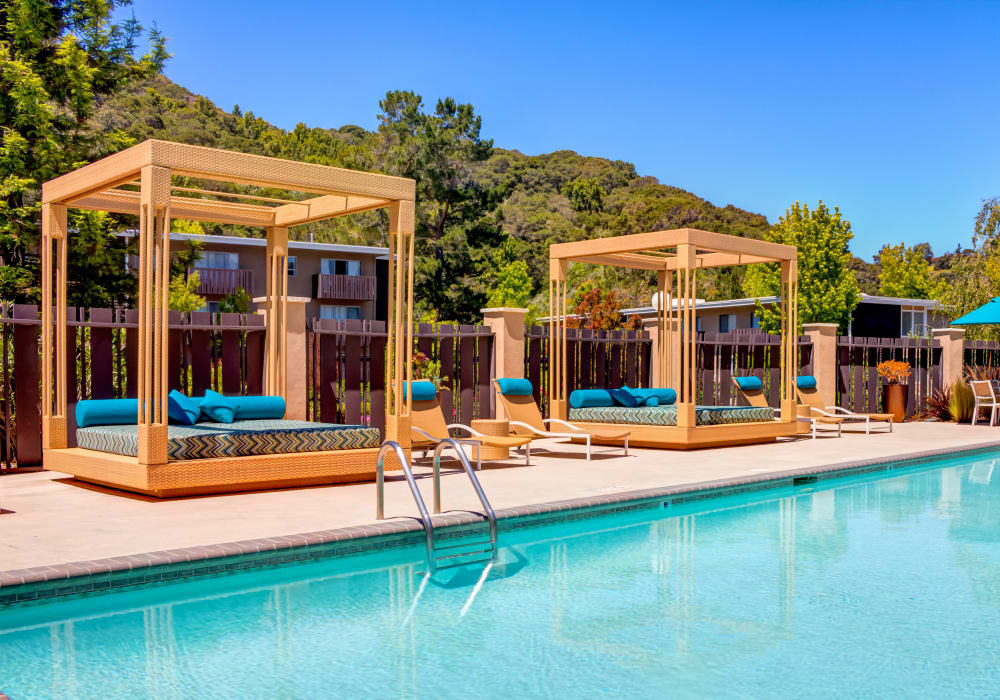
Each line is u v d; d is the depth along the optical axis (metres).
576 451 10.88
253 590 4.80
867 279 61.44
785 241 36.09
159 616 4.31
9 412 8.55
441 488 7.55
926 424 15.67
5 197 15.36
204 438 6.97
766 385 15.05
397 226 8.06
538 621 4.27
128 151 6.85
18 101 15.70
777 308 33.78
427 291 41.31
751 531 6.48
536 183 75.69
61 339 8.15
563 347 12.40
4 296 15.45
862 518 7.01
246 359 9.93
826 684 3.41
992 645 3.91
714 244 11.31
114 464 7.04
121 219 17.38
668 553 5.77
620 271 53.53
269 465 7.21
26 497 6.97
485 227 42.84
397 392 8.12
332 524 5.71
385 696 3.28
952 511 7.32
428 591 4.80
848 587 4.88
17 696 3.24
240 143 54.69
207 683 3.40
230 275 30.78
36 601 4.24
